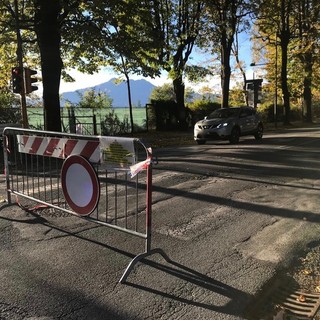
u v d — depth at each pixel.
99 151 5.28
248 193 8.07
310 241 5.43
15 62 24.20
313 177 9.62
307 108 43.69
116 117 28.88
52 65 17.42
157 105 31.91
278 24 36.06
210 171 10.42
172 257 4.93
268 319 3.67
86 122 27.42
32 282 4.30
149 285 4.23
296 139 19.70
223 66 29.48
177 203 7.34
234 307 3.82
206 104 40.50
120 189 8.38
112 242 5.40
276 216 6.55
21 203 7.32
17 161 7.67
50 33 17.30
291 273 4.54
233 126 18.19
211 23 27.86
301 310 3.81
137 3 20.22
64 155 5.88
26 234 5.75
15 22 17.67
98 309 3.78
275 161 12.11
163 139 23.48
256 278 4.38
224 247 5.25
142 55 21.58
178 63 28.88
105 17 18.89
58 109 17.73
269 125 38.41
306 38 37.88
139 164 4.74
